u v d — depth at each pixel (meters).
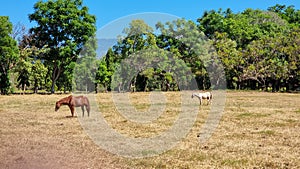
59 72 45.84
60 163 8.66
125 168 8.34
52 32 45.50
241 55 45.56
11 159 8.92
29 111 19.62
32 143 10.81
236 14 66.56
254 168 8.37
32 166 8.34
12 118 16.56
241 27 57.28
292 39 46.22
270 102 26.28
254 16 64.12
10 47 40.94
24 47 46.97
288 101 27.34
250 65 45.19
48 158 9.05
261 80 48.16
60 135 12.24
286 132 13.09
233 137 12.13
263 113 19.08
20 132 12.76
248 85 49.12
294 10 74.44
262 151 10.02
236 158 9.24
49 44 45.47
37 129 13.45
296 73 44.38
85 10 46.69
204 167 8.41
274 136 12.30
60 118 16.61
